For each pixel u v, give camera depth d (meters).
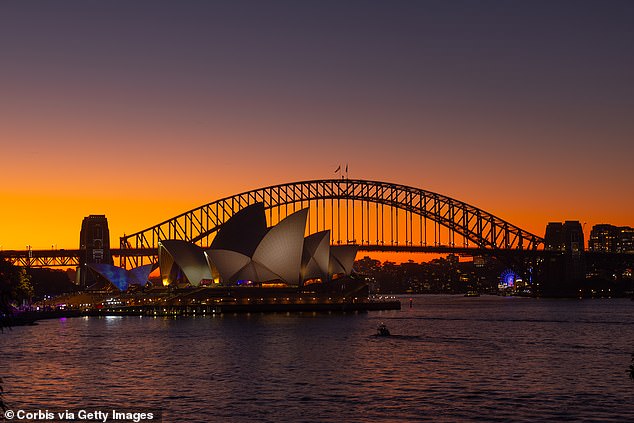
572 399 65.12
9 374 78.44
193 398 65.25
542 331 138.38
